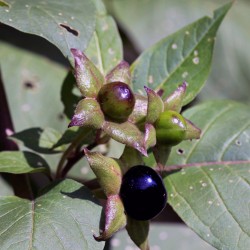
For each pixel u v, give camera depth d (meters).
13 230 0.30
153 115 0.30
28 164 0.33
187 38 0.36
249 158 0.35
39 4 0.32
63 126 0.50
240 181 0.34
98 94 0.30
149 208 0.30
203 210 0.33
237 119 0.36
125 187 0.30
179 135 0.30
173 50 0.36
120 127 0.30
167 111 0.31
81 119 0.30
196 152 0.35
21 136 0.34
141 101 0.31
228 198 0.33
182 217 0.33
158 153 0.31
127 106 0.30
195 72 0.35
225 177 0.34
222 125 0.36
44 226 0.30
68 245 0.30
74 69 0.30
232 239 0.32
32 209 0.31
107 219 0.30
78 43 0.32
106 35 0.36
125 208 0.30
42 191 0.32
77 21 0.32
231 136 0.36
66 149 0.34
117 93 0.30
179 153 0.35
